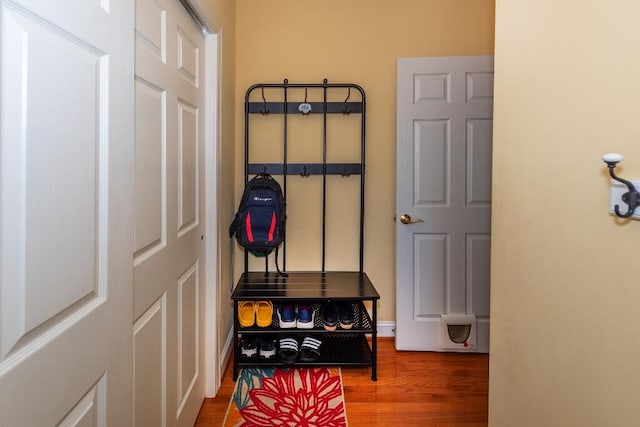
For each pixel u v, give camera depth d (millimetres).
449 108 2244
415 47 2359
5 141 532
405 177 2277
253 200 2109
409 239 2293
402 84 2250
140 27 1053
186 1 1401
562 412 893
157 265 1185
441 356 2254
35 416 590
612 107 734
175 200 1356
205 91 1760
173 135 1331
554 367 922
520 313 1073
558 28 893
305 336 2240
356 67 2373
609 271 746
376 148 2406
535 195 995
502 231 1166
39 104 593
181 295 1445
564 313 884
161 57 1219
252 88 2309
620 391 721
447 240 2293
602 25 758
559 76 893
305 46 2367
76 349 697
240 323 1960
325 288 2064
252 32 2363
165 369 1268
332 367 2029
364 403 1775
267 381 1946
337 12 2361
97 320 769
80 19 691
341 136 2398
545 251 956
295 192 2418
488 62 2217
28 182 574
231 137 2223
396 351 2307
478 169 2262
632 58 686
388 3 2355
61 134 647
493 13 2330
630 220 691
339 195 2420
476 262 2283
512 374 1119
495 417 1225
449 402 1795
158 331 1204
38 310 597
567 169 869
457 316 2270
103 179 788
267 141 2398
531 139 1011
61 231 651
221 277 1948
